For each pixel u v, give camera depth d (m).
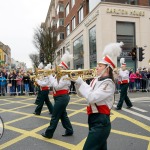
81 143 6.40
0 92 18.47
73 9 36.72
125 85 11.42
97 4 25.20
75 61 35.25
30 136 7.11
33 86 18.88
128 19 25.52
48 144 6.36
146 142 6.50
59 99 6.65
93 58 27.09
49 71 6.62
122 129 7.83
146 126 8.22
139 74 20.55
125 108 11.85
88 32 28.75
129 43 25.69
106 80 3.79
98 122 3.82
